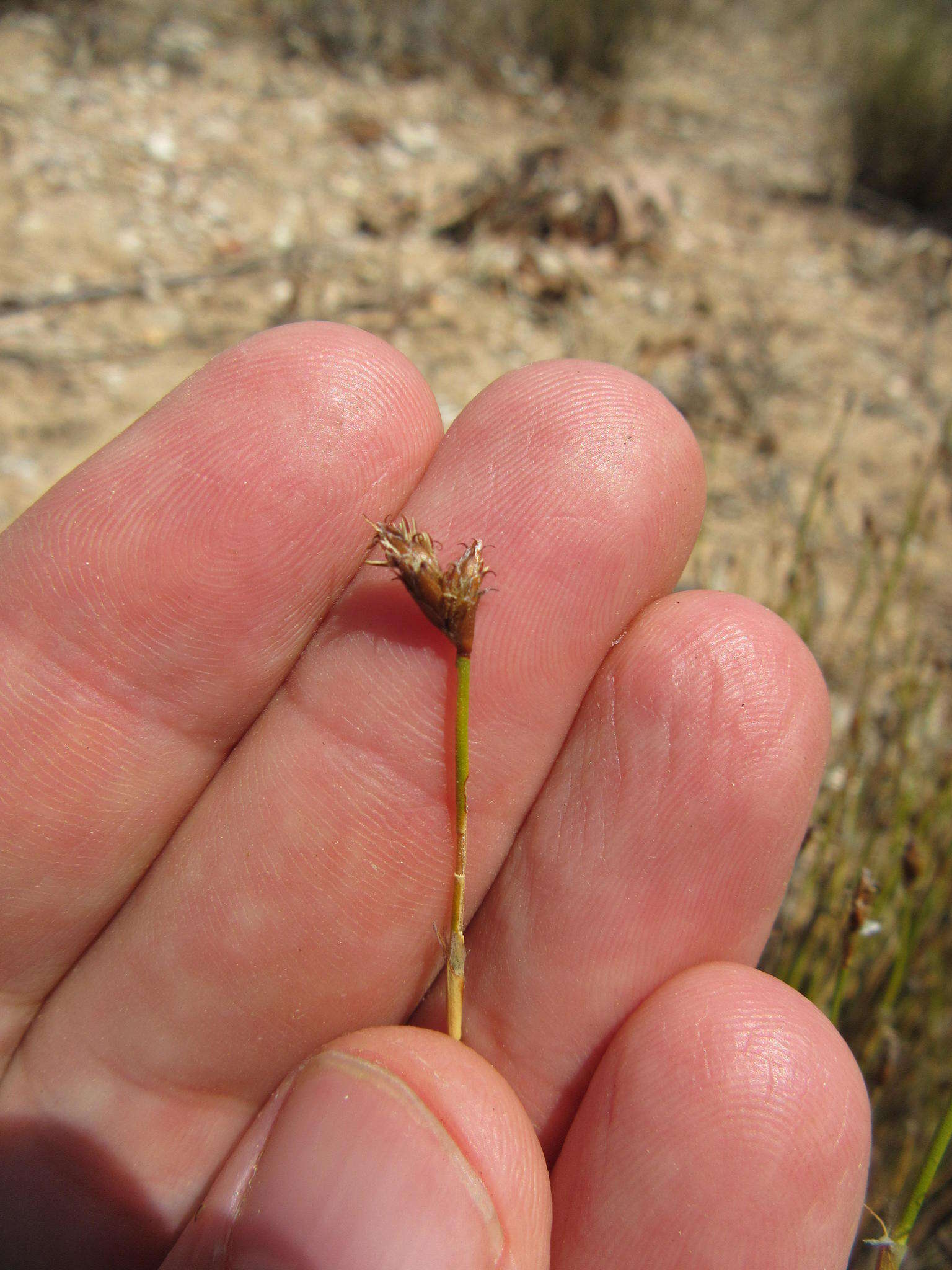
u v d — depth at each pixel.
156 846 0.08
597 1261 0.07
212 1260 0.07
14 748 0.07
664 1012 0.07
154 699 0.07
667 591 0.08
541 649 0.07
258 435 0.07
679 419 0.08
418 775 0.07
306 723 0.08
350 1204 0.06
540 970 0.07
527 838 0.08
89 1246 0.08
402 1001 0.08
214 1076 0.08
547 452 0.07
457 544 0.07
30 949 0.08
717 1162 0.07
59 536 0.07
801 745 0.07
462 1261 0.06
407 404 0.08
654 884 0.07
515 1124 0.07
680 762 0.07
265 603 0.07
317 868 0.07
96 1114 0.08
